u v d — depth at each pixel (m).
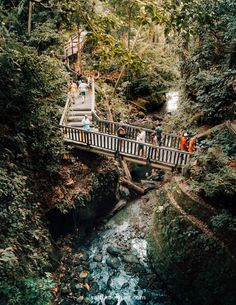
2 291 7.31
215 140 11.83
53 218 12.02
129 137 14.11
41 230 10.67
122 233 13.52
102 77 21.27
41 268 9.46
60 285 10.79
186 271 10.08
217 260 9.37
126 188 15.74
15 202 9.24
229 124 12.08
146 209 14.63
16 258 7.73
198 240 9.76
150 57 22.67
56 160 12.58
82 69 20.70
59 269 11.37
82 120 13.58
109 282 11.23
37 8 17.14
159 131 13.23
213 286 9.48
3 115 10.74
